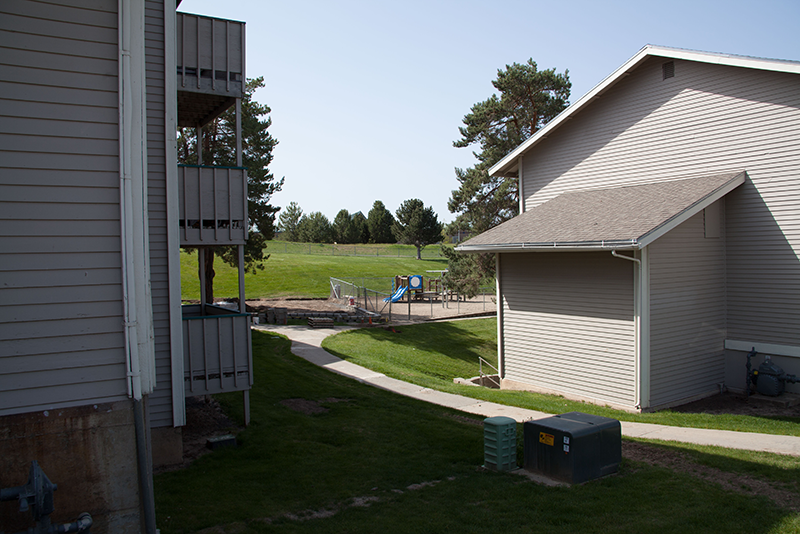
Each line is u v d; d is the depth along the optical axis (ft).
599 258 48.96
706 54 49.44
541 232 51.37
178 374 28.73
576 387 51.39
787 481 24.93
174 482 25.73
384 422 36.42
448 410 41.22
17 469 15.65
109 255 16.75
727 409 46.06
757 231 48.80
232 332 33.17
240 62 33.91
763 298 48.75
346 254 276.82
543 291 54.70
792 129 45.98
